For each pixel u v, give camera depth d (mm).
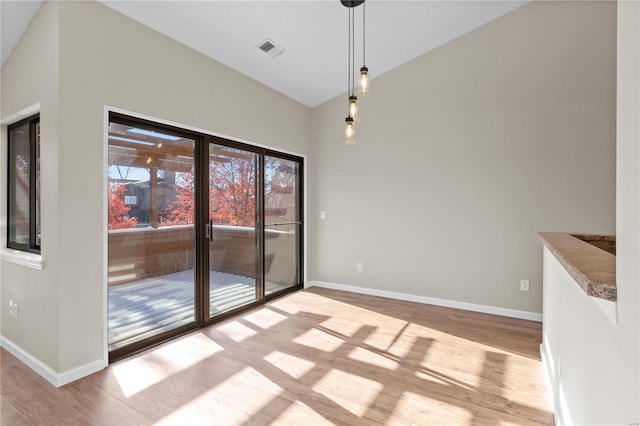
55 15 2154
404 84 4000
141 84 2609
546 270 2336
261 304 3881
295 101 4430
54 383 2131
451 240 3746
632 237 685
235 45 3115
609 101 3006
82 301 2254
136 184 2674
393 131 4090
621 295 761
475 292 3621
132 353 2580
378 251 4234
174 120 2859
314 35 3180
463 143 3658
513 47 3381
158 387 2109
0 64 2736
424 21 3279
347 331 3037
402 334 2965
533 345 2730
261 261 3939
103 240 2375
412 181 3975
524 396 2020
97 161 2340
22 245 2701
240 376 2244
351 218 4438
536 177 3303
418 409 1895
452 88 3711
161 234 2869
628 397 724
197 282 3162
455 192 3713
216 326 3176
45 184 2223
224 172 3441
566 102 3164
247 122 3648
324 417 1824
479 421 1791
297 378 2223
